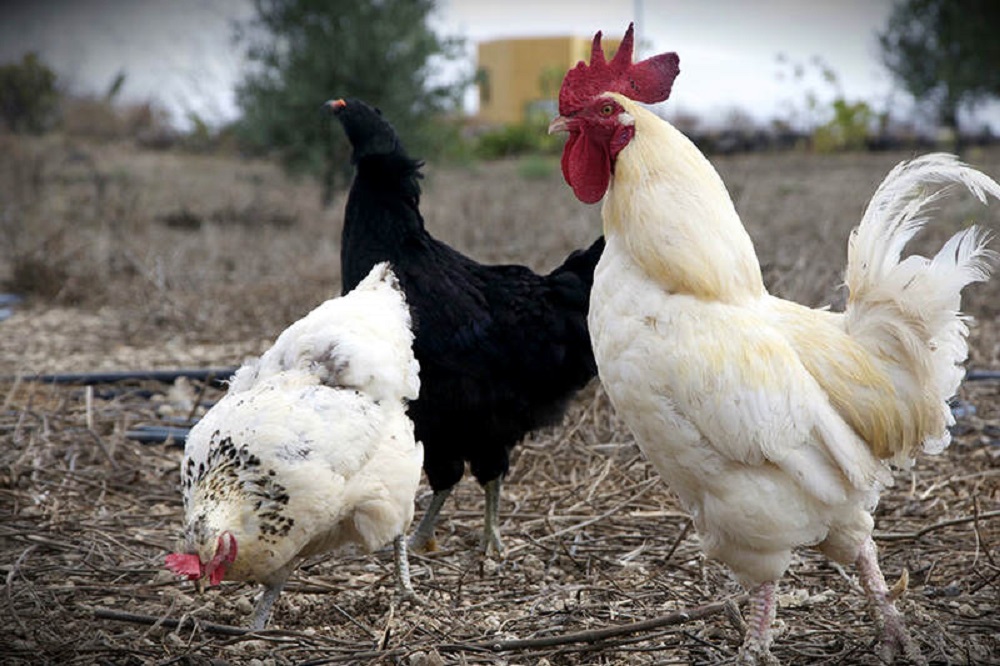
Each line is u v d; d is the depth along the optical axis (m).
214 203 19.72
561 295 5.62
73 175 21.75
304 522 4.26
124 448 6.91
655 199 3.90
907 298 3.87
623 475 6.50
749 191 19.83
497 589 5.15
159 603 4.86
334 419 4.37
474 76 19.75
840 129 30.22
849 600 4.87
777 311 4.04
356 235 5.69
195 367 9.06
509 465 6.33
